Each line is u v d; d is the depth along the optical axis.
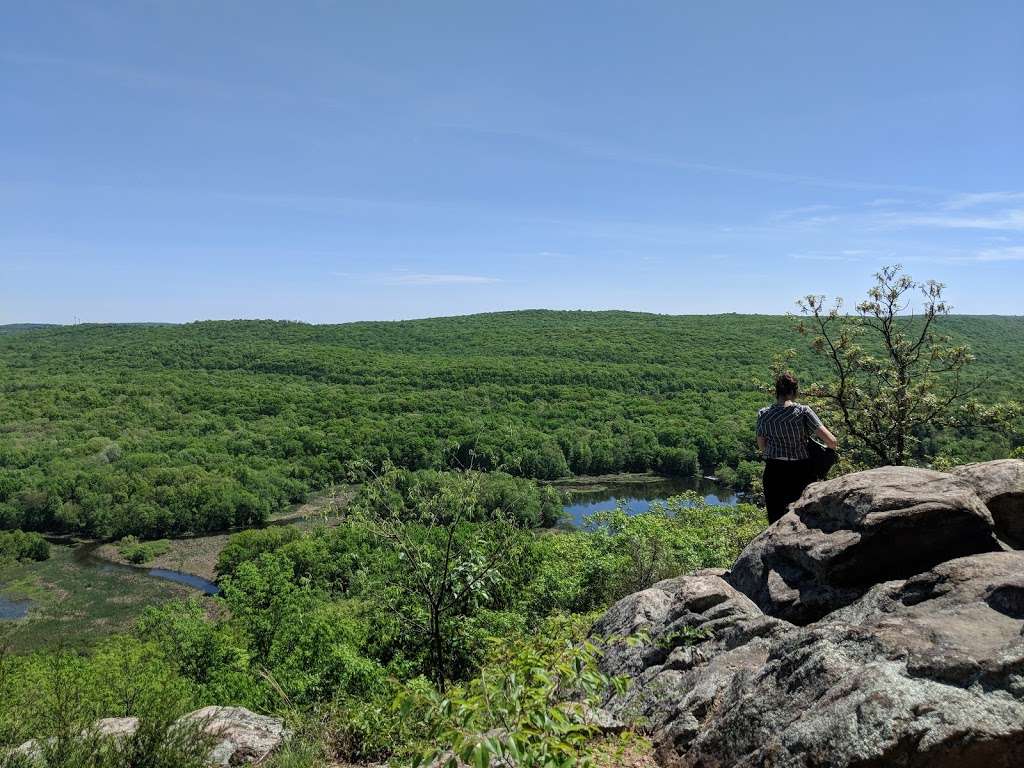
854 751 2.79
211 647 16.19
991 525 4.55
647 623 5.30
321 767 4.63
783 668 3.57
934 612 3.58
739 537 14.29
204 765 4.05
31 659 15.05
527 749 2.51
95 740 3.76
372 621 10.20
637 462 77.62
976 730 2.60
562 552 14.94
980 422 15.27
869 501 4.83
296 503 69.12
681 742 3.76
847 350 15.52
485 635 7.82
